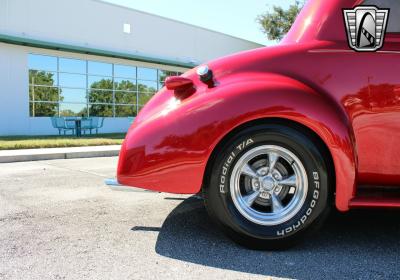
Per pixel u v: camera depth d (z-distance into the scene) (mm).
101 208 3707
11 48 16406
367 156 2643
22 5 16562
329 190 2547
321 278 2193
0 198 4176
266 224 2543
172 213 3496
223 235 2889
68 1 18062
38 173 6172
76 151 9195
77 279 2189
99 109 19766
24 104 16891
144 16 21281
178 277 2205
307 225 2529
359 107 2625
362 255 2516
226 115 2490
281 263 2387
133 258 2475
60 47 17344
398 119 2607
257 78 2654
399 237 2846
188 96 2691
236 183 2559
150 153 2584
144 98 21797
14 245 2713
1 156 8109
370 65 2629
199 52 24484
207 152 2512
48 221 3287
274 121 2521
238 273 2256
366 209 3572
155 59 21516
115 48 20109
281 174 2621
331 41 2707
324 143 2521
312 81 2652
